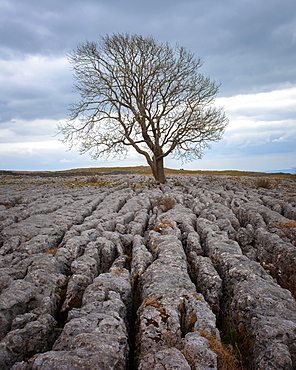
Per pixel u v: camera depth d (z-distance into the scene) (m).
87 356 4.82
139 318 6.54
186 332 6.06
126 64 32.16
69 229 12.67
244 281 7.71
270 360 4.99
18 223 12.95
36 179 41.03
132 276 8.99
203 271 8.80
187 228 12.98
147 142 33.44
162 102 32.75
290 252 9.80
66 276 8.55
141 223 14.19
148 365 4.94
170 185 30.28
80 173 59.22
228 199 19.52
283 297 6.78
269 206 17.59
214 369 4.93
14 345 5.42
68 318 6.29
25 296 6.75
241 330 6.26
